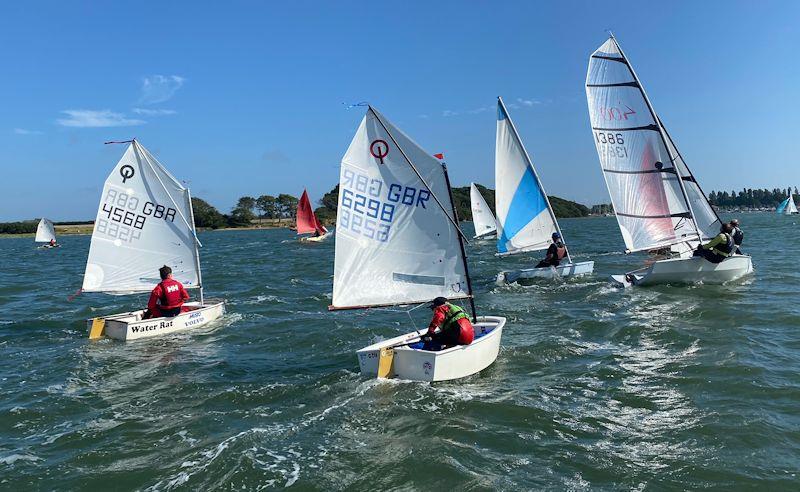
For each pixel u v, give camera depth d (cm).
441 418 843
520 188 2394
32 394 1016
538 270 2192
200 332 1528
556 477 665
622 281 1991
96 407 945
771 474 652
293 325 1595
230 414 898
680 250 2188
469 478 666
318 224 7088
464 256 1159
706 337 1239
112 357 1270
